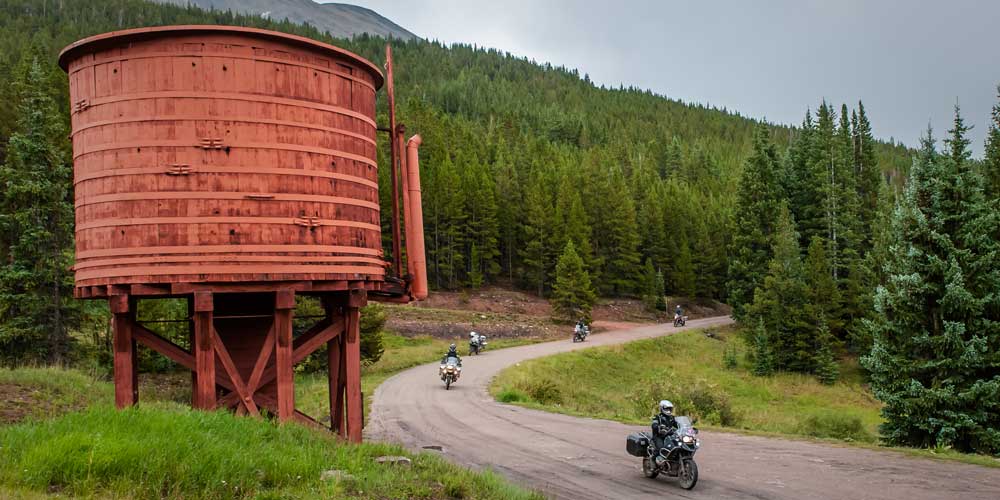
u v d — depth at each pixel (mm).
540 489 11727
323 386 30469
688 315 75438
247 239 11789
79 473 7859
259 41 12031
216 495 8094
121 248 11547
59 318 29844
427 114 101250
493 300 69125
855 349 51500
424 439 17422
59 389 18453
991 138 32438
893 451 14953
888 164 169875
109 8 197875
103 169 11742
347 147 13070
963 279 22625
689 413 23516
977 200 23734
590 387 38312
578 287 62406
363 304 13344
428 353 44938
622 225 77500
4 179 30141
